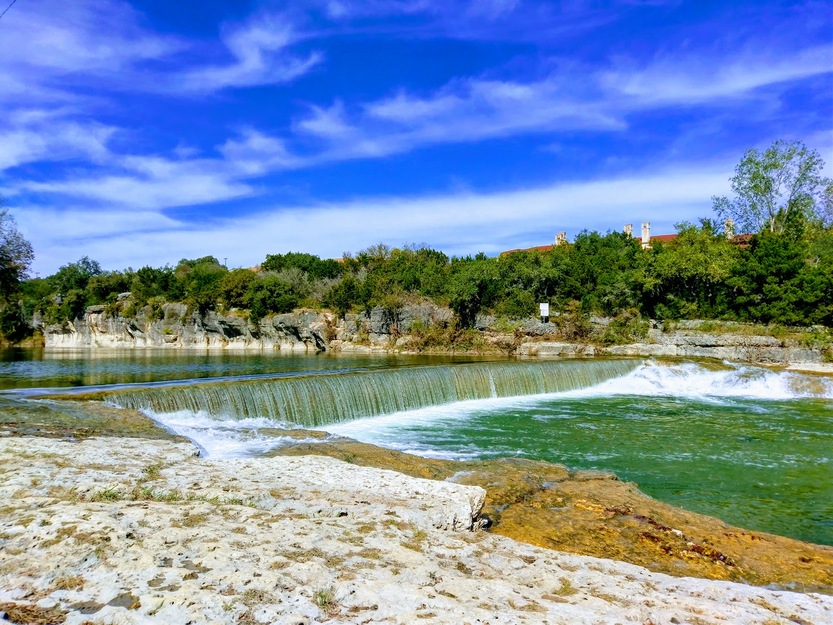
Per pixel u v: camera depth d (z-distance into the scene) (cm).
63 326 8819
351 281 6756
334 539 705
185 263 11444
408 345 6019
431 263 7612
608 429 2397
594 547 995
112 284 9312
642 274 5691
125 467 1041
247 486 956
